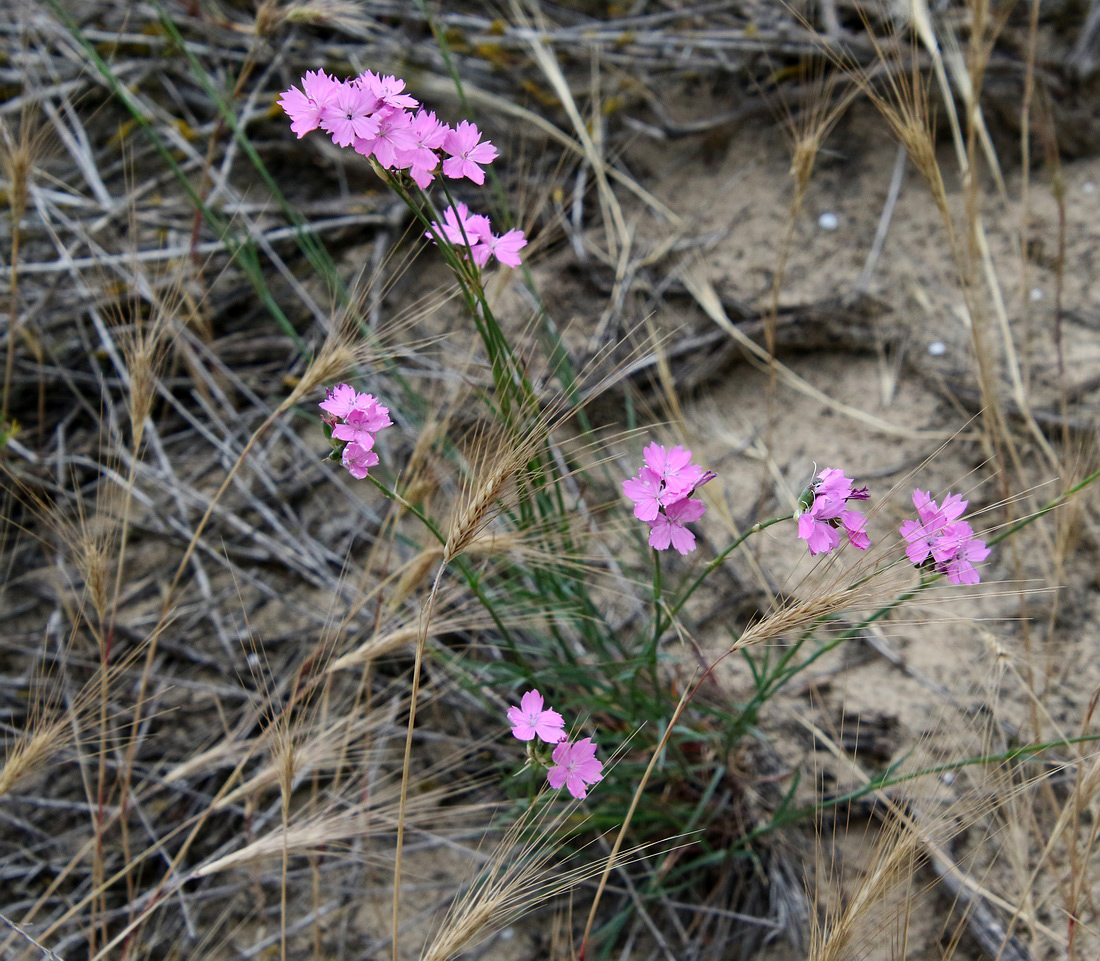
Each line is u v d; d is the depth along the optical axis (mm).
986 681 726
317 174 879
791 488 801
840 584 543
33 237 834
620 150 899
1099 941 664
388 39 902
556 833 680
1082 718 716
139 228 847
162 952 716
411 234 863
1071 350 808
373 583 772
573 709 729
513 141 890
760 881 712
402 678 726
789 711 732
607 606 771
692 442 823
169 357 830
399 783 745
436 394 809
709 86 906
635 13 941
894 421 816
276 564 791
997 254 842
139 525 792
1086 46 845
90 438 816
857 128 877
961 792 697
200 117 892
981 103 857
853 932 573
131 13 892
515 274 845
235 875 731
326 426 563
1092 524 757
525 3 933
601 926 710
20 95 870
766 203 869
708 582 777
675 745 687
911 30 848
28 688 757
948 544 544
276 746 661
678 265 850
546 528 683
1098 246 832
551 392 795
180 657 771
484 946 709
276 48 896
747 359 843
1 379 809
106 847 730
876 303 834
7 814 730
